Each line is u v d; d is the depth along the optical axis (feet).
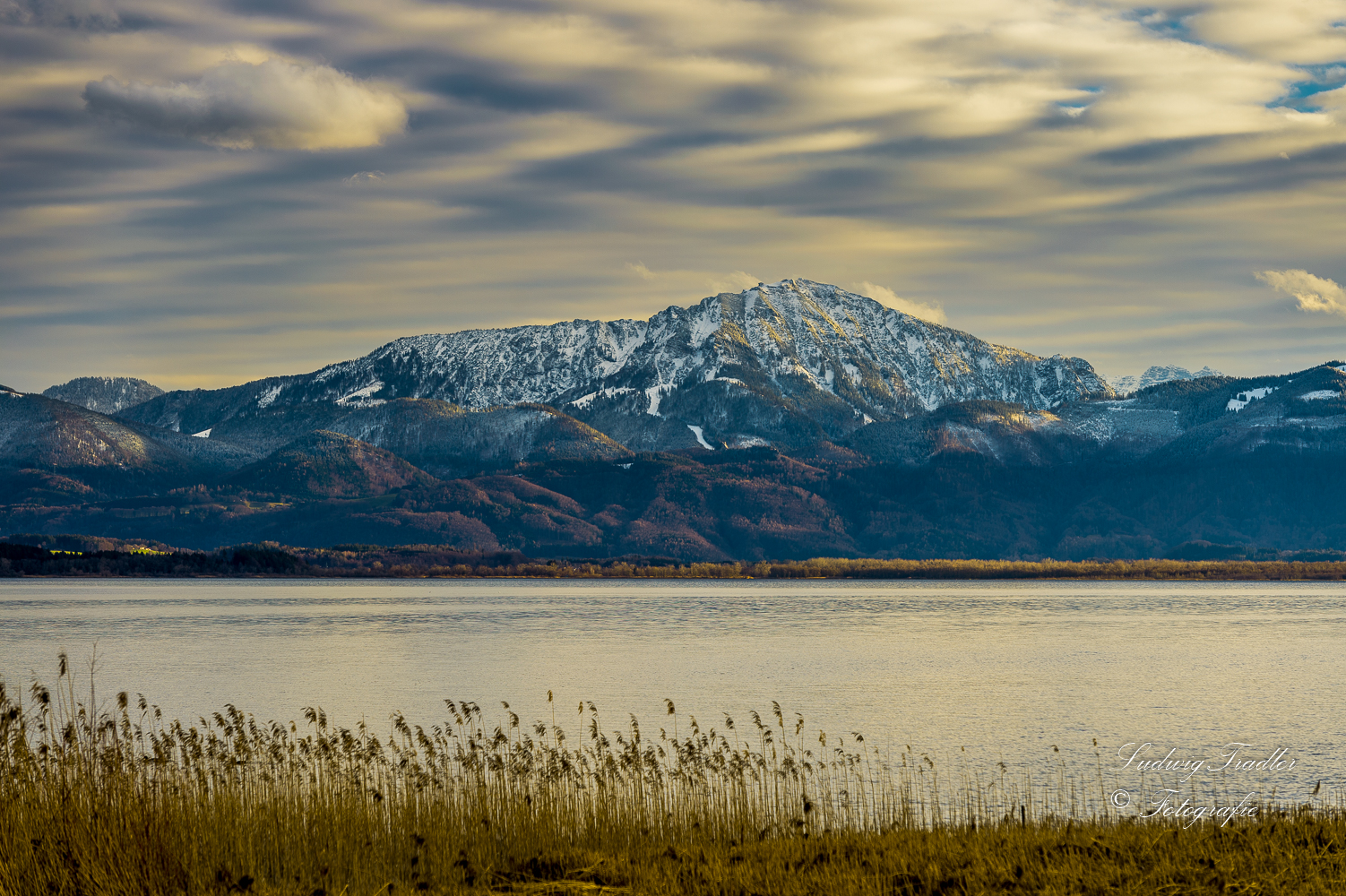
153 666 429.79
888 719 295.28
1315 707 318.86
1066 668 427.33
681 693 351.25
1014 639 563.48
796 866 119.44
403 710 312.09
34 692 126.11
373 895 109.60
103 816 111.04
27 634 582.76
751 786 183.01
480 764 153.07
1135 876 109.81
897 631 621.72
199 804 126.31
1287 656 477.77
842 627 650.84
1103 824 147.23
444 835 128.77
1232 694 346.13
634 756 155.53
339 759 151.33
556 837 134.41
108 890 103.50
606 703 324.80
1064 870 112.06
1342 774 223.71
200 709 310.24
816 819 158.10
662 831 140.67
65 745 125.70
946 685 369.50
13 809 110.73
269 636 575.79
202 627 640.17
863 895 107.45
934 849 124.06
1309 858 112.16
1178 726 283.38
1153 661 452.76
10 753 120.57
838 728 279.49
